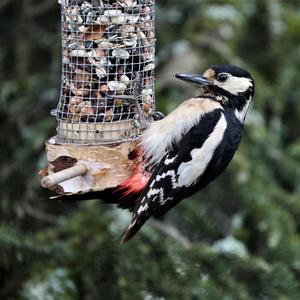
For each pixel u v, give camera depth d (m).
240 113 10.52
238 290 10.98
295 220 12.40
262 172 12.69
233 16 13.41
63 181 9.03
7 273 11.30
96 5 9.94
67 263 11.27
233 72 10.47
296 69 14.29
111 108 9.95
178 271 11.13
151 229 11.44
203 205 12.57
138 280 11.05
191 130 10.05
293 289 11.15
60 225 11.80
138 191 9.78
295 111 14.25
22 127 12.84
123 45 10.00
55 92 12.85
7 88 12.86
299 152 13.16
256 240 12.25
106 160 9.57
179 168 9.97
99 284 11.13
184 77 10.55
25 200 12.26
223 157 10.24
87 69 9.98
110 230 11.58
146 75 10.24
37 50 13.29
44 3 13.22
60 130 10.02
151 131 9.88
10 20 13.39
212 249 11.34
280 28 14.06
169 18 13.50
